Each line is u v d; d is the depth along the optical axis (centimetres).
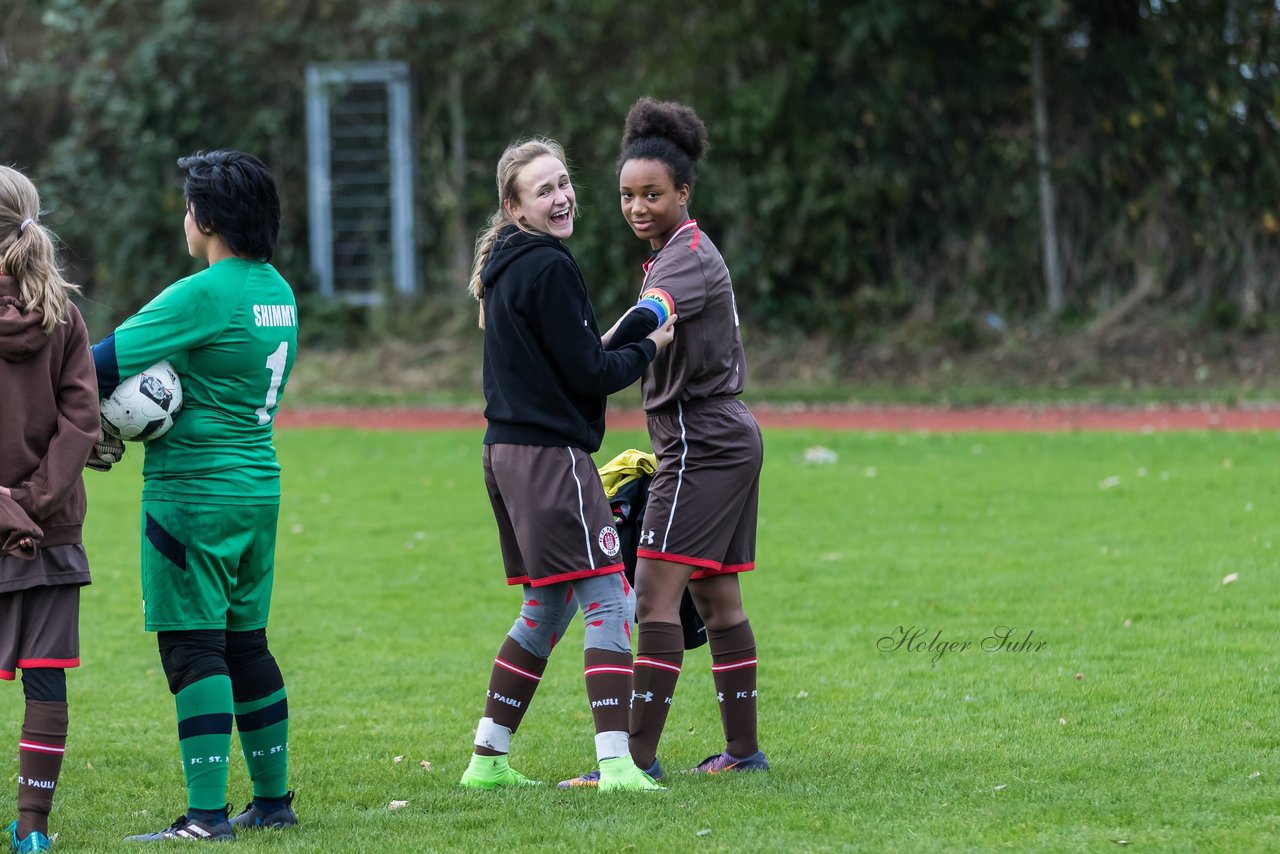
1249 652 2372
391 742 2053
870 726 2039
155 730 2155
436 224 9131
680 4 8325
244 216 1595
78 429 1495
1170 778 1661
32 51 9362
